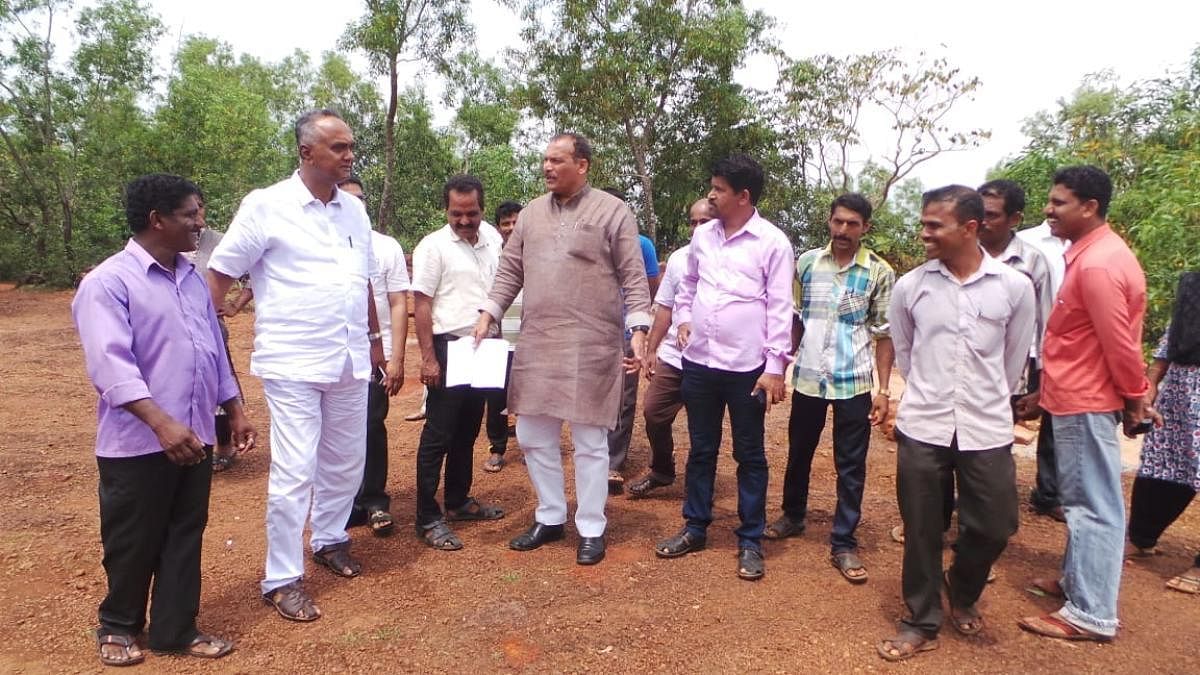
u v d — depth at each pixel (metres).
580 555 3.77
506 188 22.56
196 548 2.94
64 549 3.90
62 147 21.97
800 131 17.69
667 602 3.37
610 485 4.97
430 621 3.19
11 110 20.92
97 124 21.39
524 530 4.27
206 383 2.91
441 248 4.32
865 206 3.67
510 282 3.98
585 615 3.24
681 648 2.98
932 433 2.91
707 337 3.69
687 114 18.94
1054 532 4.23
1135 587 3.57
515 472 5.37
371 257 3.72
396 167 23.62
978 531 2.92
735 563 3.79
